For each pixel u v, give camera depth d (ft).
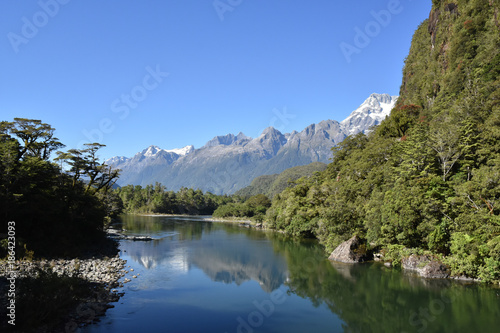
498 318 88.22
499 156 136.77
